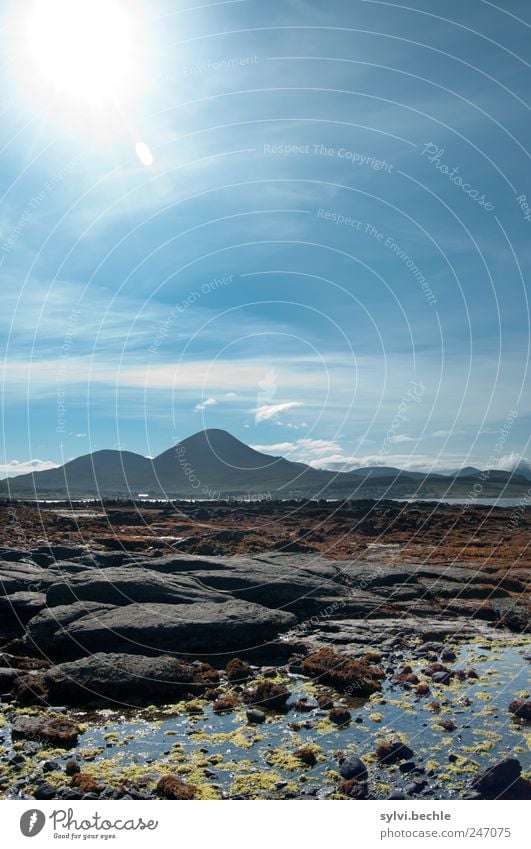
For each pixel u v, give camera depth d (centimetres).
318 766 1088
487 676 1570
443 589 2455
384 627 2020
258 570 2458
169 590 2086
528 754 1119
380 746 1133
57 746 1185
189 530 4109
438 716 1307
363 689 1472
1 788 1018
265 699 1422
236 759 1121
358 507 5409
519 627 2041
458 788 1005
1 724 1302
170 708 1403
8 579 2223
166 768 1084
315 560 2820
